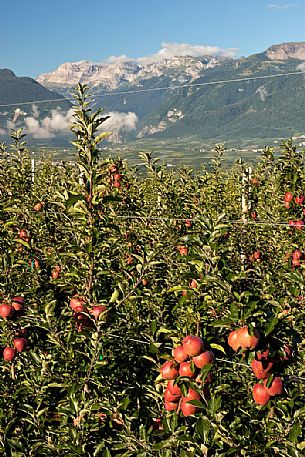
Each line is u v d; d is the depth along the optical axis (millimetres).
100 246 3951
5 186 7312
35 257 5160
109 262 4191
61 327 3914
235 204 8375
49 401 3877
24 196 6891
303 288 3723
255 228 6738
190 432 3303
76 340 3686
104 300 3703
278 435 3193
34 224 5547
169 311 4742
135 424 3518
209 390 3191
